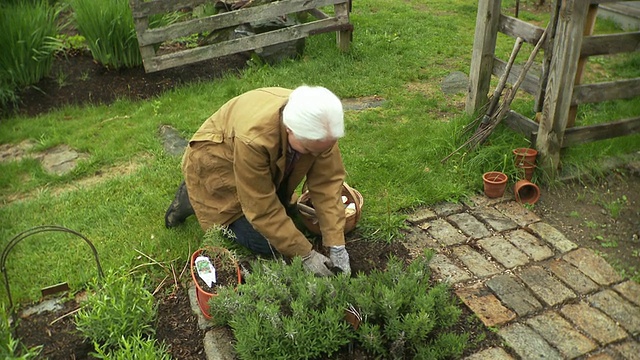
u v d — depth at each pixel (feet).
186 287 10.05
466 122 14.30
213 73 19.62
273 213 9.13
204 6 22.61
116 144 15.03
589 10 11.48
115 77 19.21
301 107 7.43
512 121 13.73
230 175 9.61
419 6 26.61
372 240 11.07
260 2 19.62
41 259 10.81
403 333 8.02
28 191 13.33
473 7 26.12
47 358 8.65
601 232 11.29
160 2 17.62
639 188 12.60
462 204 12.29
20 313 9.63
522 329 9.01
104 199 12.60
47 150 15.17
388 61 19.74
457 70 19.08
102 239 11.29
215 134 9.44
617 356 8.52
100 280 9.56
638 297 9.63
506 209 12.09
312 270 9.37
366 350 8.48
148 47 18.04
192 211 11.02
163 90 18.52
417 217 11.85
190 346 8.88
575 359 8.49
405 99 16.96
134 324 8.76
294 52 20.26
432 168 13.26
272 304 8.11
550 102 12.01
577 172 12.84
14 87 18.03
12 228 11.70
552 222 11.66
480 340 8.79
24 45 17.87
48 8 20.51
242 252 10.77
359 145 14.38
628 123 13.01
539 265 10.41
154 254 10.83
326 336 8.18
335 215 9.62
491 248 10.89
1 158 14.84
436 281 9.99
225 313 8.81
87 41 19.22
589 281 10.00
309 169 9.51
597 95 12.32
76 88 18.54
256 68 19.36
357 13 25.23
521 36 13.03
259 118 8.42
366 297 8.23
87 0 18.72
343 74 18.81
